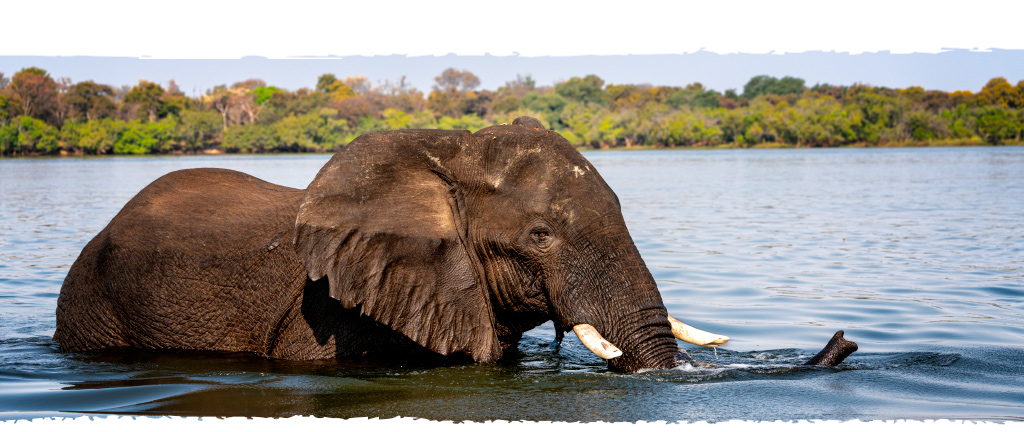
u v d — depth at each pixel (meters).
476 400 4.98
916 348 6.60
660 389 5.14
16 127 98.00
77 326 6.43
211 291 5.97
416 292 5.17
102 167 61.94
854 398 5.07
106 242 6.32
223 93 129.50
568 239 5.30
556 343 6.32
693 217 19.78
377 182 5.32
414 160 5.49
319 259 5.12
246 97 126.06
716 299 9.09
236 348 6.00
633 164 63.56
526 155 5.51
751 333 7.34
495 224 5.47
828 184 34.03
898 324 7.66
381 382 5.35
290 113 119.00
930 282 10.10
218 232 6.06
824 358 5.82
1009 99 110.19
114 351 6.22
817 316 8.11
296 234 5.18
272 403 4.94
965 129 110.44
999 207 21.53
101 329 6.33
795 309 8.48
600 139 130.88
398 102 129.25
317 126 112.56
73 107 109.88
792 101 154.75
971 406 4.95
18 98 101.81
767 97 155.88
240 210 6.22
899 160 63.50
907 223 17.77
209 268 5.98
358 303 5.13
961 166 49.75
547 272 5.35
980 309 8.38
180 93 130.38
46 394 5.17
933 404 4.98
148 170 55.28
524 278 5.46
